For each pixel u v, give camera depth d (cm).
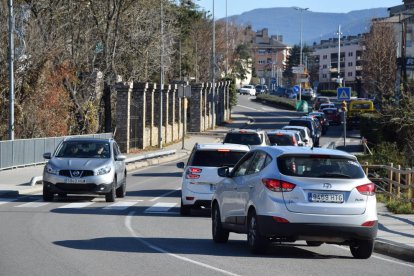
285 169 2900
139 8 12738
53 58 10225
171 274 2525
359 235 2881
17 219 4188
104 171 5206
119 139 11544
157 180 7588
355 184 2892
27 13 10275
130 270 2595
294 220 2839
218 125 18788
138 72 13525
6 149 7775
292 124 11794
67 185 5131
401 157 7738
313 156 2933
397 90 10812
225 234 3394
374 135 10131
